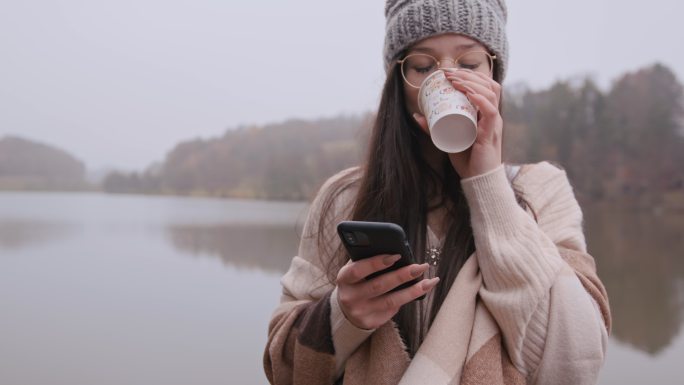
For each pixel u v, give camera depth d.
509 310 0.93
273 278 7.73
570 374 0.93
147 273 8.03
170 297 6.47
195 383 3.84
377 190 1.16
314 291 1.21
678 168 17.83
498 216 0.96
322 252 1.22
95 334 4.95
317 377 1.04
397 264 0.87
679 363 4.31
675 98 18.77
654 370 4.15
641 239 11.59
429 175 1.17
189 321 5.41
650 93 18.83
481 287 0.99
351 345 1.00
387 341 1.00
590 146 18.16
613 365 4.30
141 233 13.42
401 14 1.12
